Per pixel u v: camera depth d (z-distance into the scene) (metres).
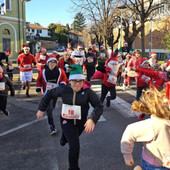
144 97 2.10
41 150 3.92
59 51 60.38
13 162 3.49
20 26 26.53
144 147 2.09
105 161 3.52
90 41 37.97
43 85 4.86
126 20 22.38
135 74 6.09
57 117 5.86
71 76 2.97
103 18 19.41
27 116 5.92
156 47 31.34
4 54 12.41
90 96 3.03
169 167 1.93
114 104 7.25
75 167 2.86
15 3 25.66
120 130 4.89
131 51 12.23
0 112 6.23
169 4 14.44
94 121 2.85
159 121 1.91
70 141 2.92
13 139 4.39
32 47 29.50
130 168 3.32
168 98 2.00
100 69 5.91
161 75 4.81
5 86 5.32
